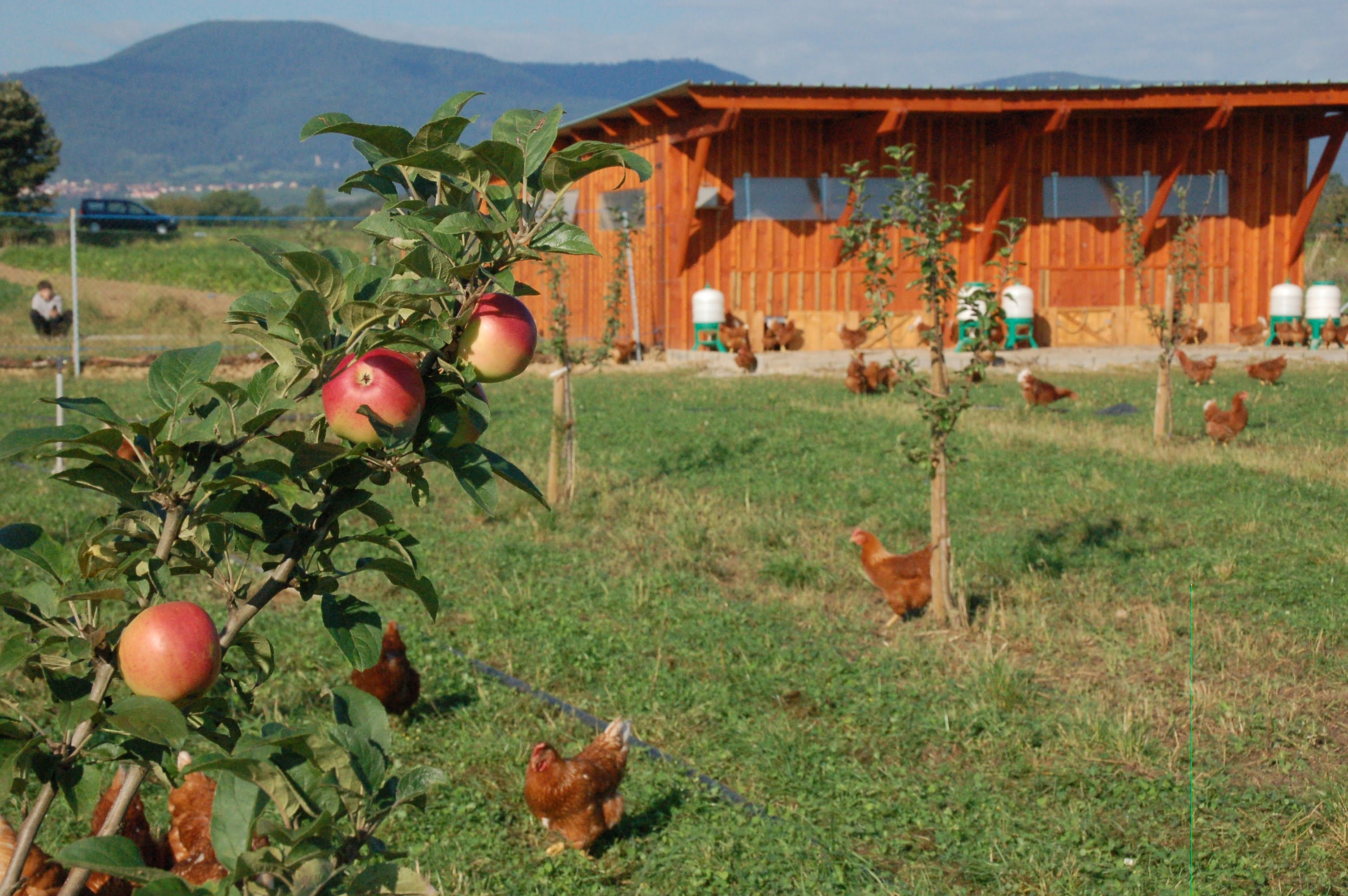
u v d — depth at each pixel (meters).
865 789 5.68
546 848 5.25
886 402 19.22
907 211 8.48
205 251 51.19
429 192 1.98
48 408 18.30
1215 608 8.32
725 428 16.81
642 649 7.71
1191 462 13.48
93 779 1.79
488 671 7.35
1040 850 5.07
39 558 1.78
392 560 1.95
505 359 1.80
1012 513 11.49
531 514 11.66
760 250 26.91
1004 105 24.72
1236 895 4.66
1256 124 28.56
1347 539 9.76
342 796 1.69
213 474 1.82
